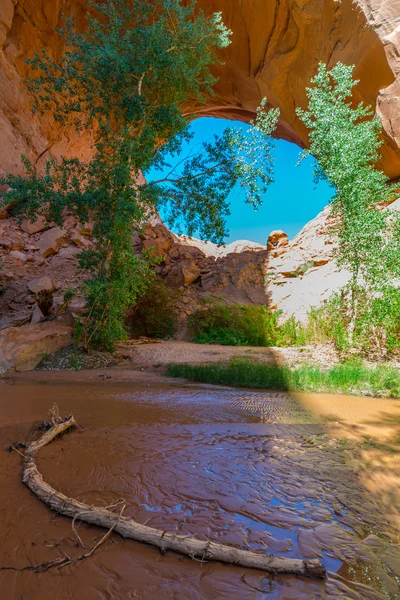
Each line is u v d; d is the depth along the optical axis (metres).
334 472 3.40
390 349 11.36
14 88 22.44
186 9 13.28
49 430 4.19
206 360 11.15
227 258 21.80
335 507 2.76
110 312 11.80
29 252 20.45
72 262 20.52
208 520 2.54
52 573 2.00
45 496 2.76
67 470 3.31
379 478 3.27
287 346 14.17
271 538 2.35
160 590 1.89
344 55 17.70
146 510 2.65
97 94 13.52
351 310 12.76
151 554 2.20
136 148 11.84
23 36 22.42
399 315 11.06
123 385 7.84
